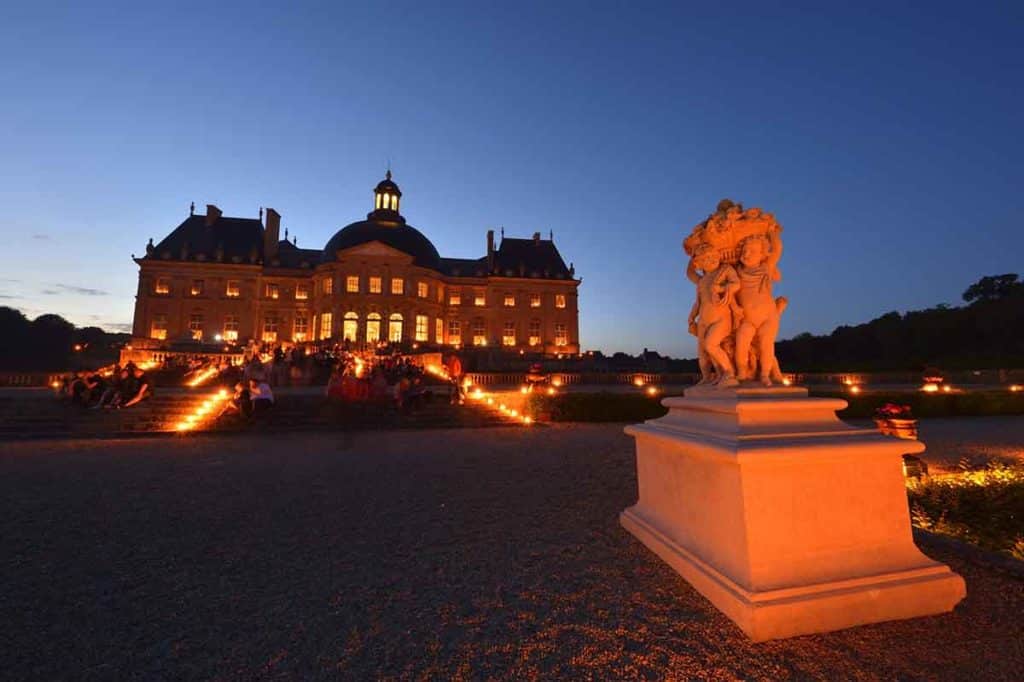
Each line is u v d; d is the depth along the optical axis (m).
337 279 52.81
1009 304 50.62
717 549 3.38
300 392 19.66
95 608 3.24
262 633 2.91
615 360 49.19
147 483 7.09
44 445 11.05
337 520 5.23
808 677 2.45
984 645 2.71
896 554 3.29
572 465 8.48
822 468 3.26
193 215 60.97
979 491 6.34
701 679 2.44
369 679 2.45
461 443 11.30
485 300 63.00
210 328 54.91
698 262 4.36
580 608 3.20
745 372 4.06
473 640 2.82
